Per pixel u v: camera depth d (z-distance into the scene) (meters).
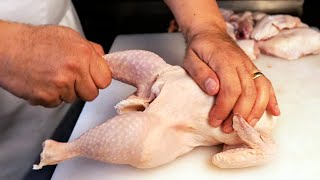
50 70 0.46
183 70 0.56
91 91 0.49
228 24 0.80
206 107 0.52
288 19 0.79
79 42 0.47
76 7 0.96
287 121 0.60
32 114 0.73
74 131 0.62
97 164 0.55
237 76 0.52
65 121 0.73
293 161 0.53
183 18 0.65
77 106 0.77
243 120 0.48
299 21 0.81
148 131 0.49
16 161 0.74
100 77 0.49
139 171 0.54
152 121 0.50
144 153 0.49
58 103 0.51
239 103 0.50
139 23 0.97
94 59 0.48
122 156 0.49
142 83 0.57
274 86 0.69
